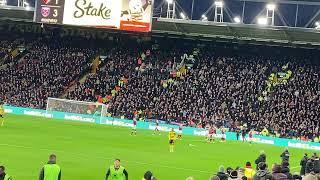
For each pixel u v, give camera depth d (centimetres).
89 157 3631
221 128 6350
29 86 7938
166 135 6172
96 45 8688
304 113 6831
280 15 8038
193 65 8081
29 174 2752
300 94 7212
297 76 7588
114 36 8662
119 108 7381
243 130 6525
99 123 7238
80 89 7819
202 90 7538
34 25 8800
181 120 7025
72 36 8750
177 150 4612
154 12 8331
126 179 1994
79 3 6569
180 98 7412
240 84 7556
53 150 3838
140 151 4272
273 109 6994
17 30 8888
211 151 4788
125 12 6425
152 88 7675
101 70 8169
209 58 8212
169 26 7500
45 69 8231
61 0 6606
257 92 7375
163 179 2969
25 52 8594
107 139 5041
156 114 7156
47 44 8700
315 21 7912
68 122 6856
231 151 4959
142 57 8369
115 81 7912
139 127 7075
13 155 3403
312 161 2562
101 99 7588
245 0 8150
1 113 5712
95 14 6519
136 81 7869
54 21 6619
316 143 6297
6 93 7838
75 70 8200
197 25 7212
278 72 7719
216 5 7588
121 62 8300
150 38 8594
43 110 7556
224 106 7169
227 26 6962
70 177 2784
